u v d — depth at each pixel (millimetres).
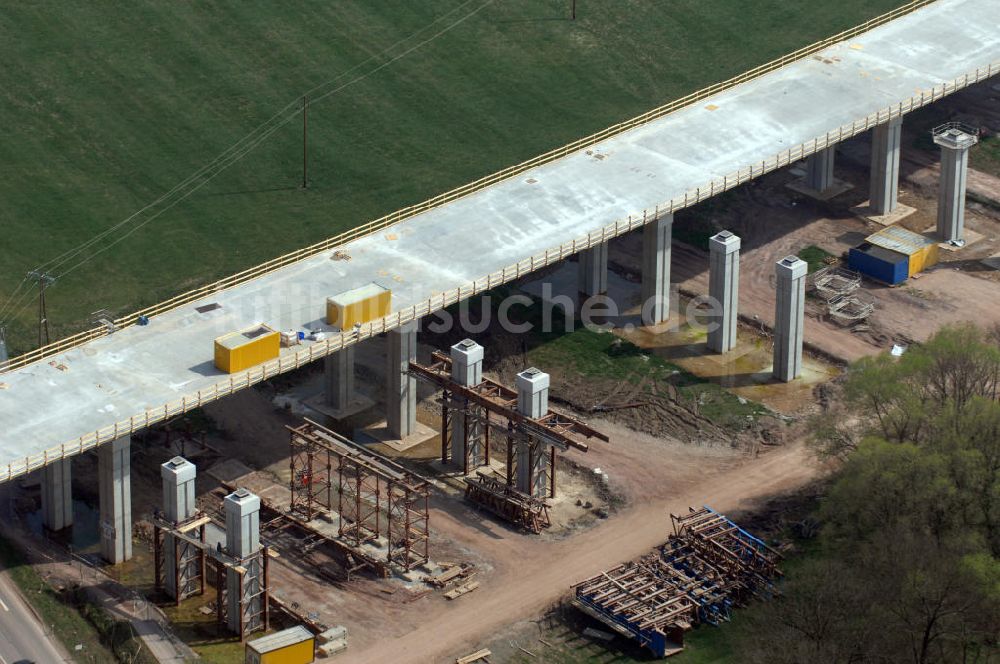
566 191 198250
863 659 146375
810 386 190875
